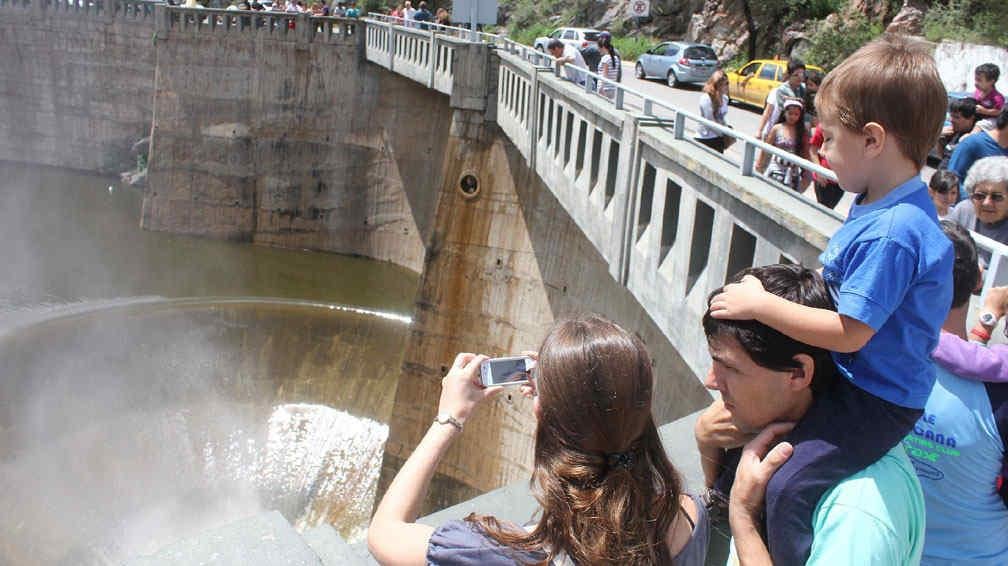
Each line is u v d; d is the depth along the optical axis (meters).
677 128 9.53
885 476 2.29
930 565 3.19
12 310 34.16
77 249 39.53
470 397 2.54
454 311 21.91
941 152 11.12
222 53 36.88
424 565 2.20
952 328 3.36
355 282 36.09
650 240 10.15
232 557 3.25
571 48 16.53
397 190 35.56
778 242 6.71
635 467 2.11
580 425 2.08
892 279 2.41
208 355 32.53
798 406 2.49
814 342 2.37
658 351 13.52
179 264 37.59
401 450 22.59
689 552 2.24
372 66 35.38
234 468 27.72
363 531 25.42
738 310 2.45
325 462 28.05
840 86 2.57
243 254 37.62
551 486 2.09
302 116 36.66
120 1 45.06
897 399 2.44
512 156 21.45
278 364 32.00
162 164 38.41
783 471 2.33
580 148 14.24
